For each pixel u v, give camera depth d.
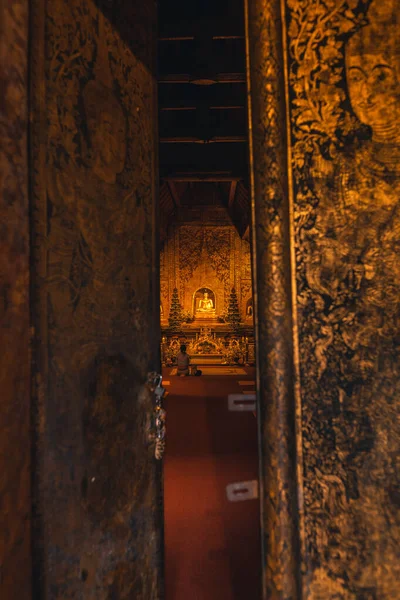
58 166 1.41
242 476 3.93
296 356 1.58
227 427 5.78
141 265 1.90
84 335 1.52
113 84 1.74
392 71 1.59
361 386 1.58
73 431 1.44
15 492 1.20
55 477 1.36
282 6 1.61
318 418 1.58
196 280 15.66
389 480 1.56
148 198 1.98
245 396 8.15
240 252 15.62
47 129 1.37
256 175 1.62
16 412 1.21
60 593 1.36
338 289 1.59
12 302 1.20
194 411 6.84
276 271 1.59
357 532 1.56
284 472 1.57
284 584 1.55
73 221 1.48
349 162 1.59
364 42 1.60
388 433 1.56
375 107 1.59
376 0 1.60
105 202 1.66
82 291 1.52
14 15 1.22
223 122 7.79
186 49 5.41
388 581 1.55
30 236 1.29
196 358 14.70
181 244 15.75
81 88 1.54
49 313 1.36
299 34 1.61
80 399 1.48
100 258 1.62
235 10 4.71
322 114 1.60
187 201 15.69
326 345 1.58
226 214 15.69
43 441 1.31
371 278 1.59
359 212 1.59
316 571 1.56
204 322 15.43
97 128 1.63
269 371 1.59
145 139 1.97
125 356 1.76
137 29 1.94
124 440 1.72
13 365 1.20
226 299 15.55
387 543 1.55
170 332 15.17
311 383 1.58
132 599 1.71
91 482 1.52
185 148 9.66
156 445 1.91
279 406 1.57
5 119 1.18
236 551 2.64
